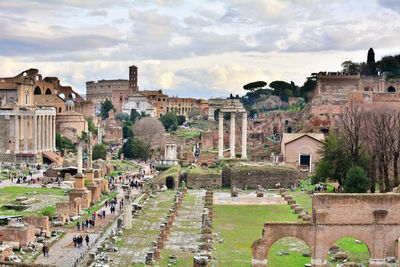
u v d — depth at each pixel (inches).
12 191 4953.3
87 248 2891.2
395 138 4576.8
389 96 6683.1
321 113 7559.1
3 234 2876.5
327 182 5457.7
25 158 7588.6
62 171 6038.4
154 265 2500.0
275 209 4072.3
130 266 2493.8
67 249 2923.2
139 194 5022.1
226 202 4456.2
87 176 4776.1
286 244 2898.6
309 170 6441.9
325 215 2223.2
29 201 4375.0
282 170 5644.7
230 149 7381.9
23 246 2864.2
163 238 2928.2
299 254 2679.6
